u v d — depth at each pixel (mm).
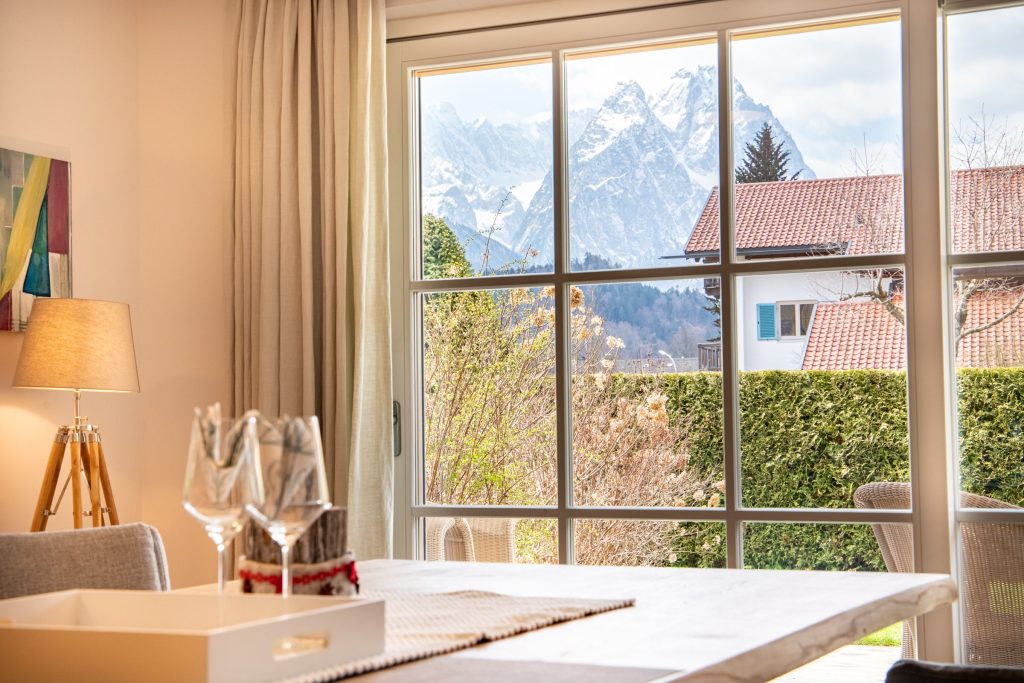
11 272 3477
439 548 3652
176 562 3904
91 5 3838
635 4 3514
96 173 3830
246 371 3678
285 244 3625
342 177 3572
